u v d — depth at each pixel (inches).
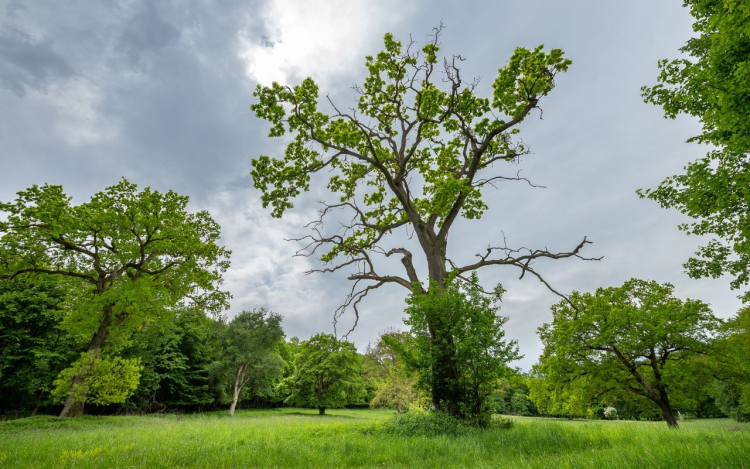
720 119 338.3
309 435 440.1
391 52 731.4
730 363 933.8
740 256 535.5
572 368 1035.9
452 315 513.3
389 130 827.4
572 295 1117.1
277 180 780.0
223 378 1813.5
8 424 701.9
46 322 1062.4
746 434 283.9
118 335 1018.7
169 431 500.7
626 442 293.0
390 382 1877.5
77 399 837.2
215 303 1164.5
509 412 2630.4
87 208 900.6
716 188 461.7
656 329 928.3
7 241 833.5
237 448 313.4
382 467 248.1
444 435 389.7
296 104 699.4
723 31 336.5
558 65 688.4
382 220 980.6
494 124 745.6
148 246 1011.9
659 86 477.7
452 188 625.9
